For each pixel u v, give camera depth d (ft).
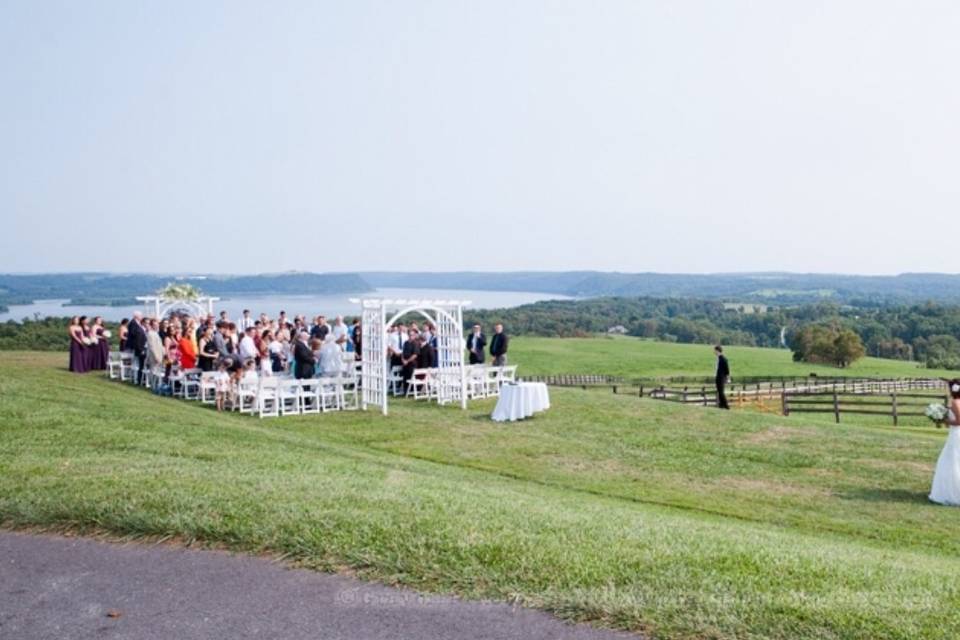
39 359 105.70
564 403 80.53
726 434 65.31
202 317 101.91
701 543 26.17
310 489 30.25
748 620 18.92
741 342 401.90
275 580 21.57
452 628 18.72
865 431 67.31
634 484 49.16
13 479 30.83
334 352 77.97
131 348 87.86
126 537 24.84
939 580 23.90
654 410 76.69
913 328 338.54
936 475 46.24
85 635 18.37
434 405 79.36
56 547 24.17
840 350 251.39
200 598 20.42
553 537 25.14
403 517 26.27
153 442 42.32
